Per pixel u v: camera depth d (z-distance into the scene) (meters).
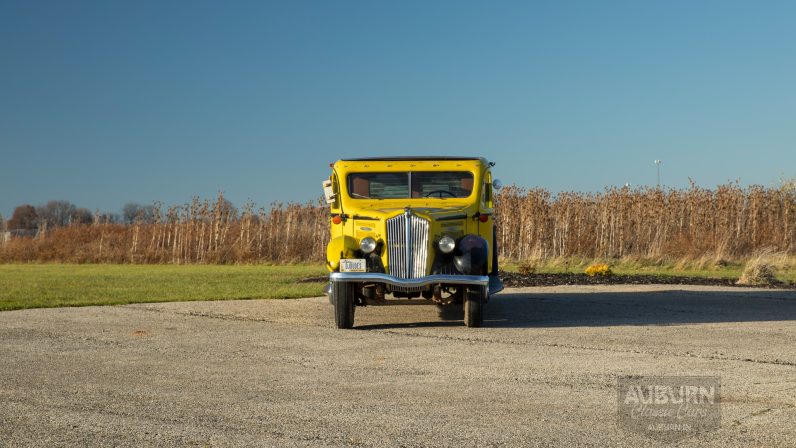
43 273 22.19
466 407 5.79
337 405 5.84
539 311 12.41
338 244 10.26
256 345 8.73
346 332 9.86
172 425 5.30
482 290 10.16
